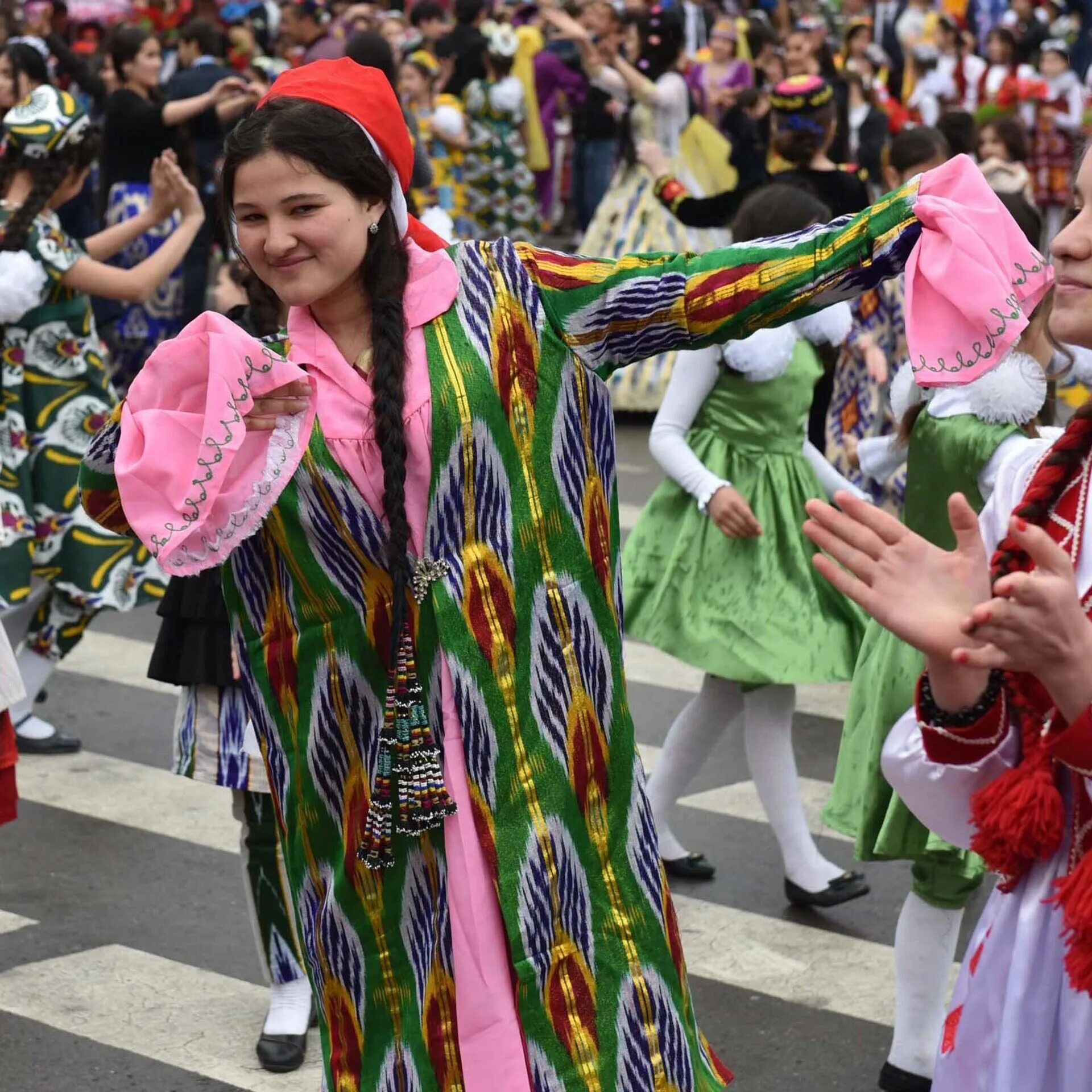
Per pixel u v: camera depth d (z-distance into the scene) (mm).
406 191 4141
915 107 25594
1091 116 7301
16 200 8820
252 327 5844
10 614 9352
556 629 4125
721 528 7551
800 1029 6680
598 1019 4113
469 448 4000
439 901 4055
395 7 28516
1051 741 3467
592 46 18078
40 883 7969
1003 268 3826
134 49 16500
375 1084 4168
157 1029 6598
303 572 4066
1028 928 3615
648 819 4301
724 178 18078
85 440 9102
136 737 9945
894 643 6098
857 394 11055
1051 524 3701
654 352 4207
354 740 4117
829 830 8672
